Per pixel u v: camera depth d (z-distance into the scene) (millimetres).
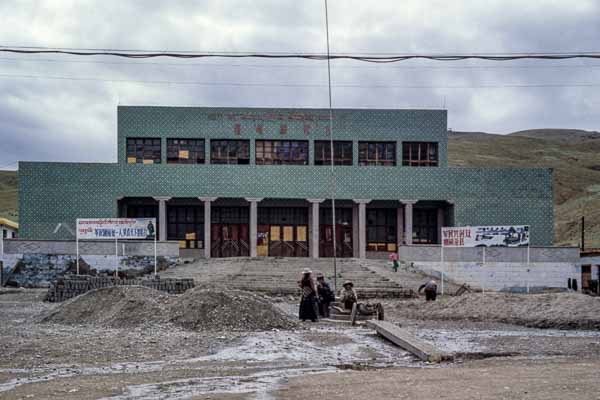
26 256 52156
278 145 63844
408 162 64312
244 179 62094
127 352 18766
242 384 13969
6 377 15008
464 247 52844
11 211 160250
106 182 61062
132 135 62750
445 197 62469
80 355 18203
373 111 64125
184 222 63688
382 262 57562
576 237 114312
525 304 29844
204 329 23922
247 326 24266
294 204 64125
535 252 52969
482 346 20875
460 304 31672
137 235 46031
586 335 24297
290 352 19125
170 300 26891
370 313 26859
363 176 62656
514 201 62500
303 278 28391
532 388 12727
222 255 63750
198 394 12820
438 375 14648
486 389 12672
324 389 12930
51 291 38500
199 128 63188
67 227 60344
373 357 18516
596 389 12578
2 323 26484
